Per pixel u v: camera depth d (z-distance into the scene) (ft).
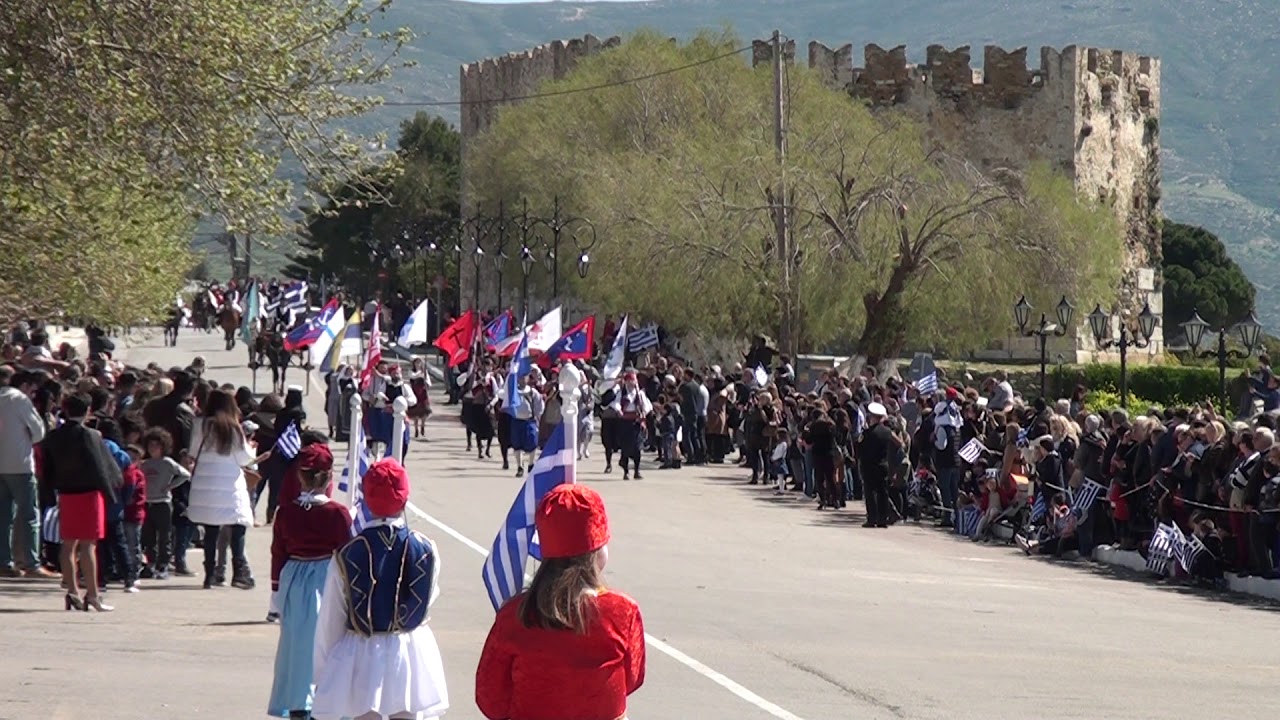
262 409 71.56
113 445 55.21
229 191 64.54
